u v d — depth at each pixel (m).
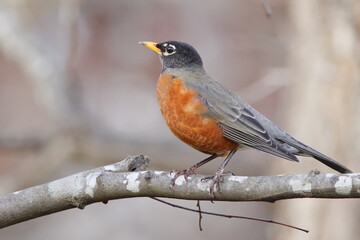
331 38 11.43
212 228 13.59
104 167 5.89
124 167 5.90
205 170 14.09
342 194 5.09
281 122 13.27
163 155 14.20
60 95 13.72
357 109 11.40
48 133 13.74
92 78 14.30
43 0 14.05
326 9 11.42
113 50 14.48
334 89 11.50
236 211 13.66
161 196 5.84
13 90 14.20
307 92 11.76
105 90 14.45
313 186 5.17
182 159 14.25
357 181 5.01
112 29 14.42
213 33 14.92
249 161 14.29
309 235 11.51
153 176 5.76
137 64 14.59
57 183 5.78
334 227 11.40
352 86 11.34
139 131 14.68
